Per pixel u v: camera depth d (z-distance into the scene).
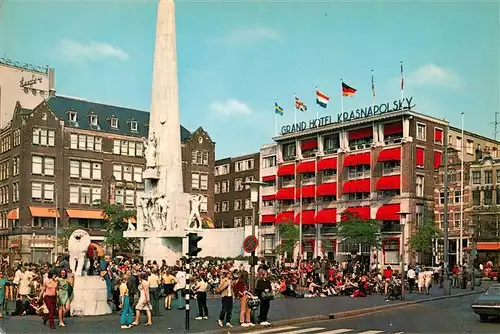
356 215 70.12
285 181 86.38
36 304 24.25
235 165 100.50
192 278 32.25
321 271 41.19
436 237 65.75
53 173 77.88
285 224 80.00
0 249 80.00
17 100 82.31
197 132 90.38
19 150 77.00
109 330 19.70
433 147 72.31
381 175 72.31
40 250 75.62
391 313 27.50
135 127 86.50
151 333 19.12
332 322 23.66
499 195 65.94
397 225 69.94
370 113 74.56
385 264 69.56
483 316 24.08
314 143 82.38
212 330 20.05
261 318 22.12
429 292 40.38
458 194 69.06
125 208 78.69
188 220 42.84
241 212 97.88
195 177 89.44
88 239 25.66
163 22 43.06
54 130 78.38
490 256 65.06
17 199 77.06
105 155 82.25
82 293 23.89
